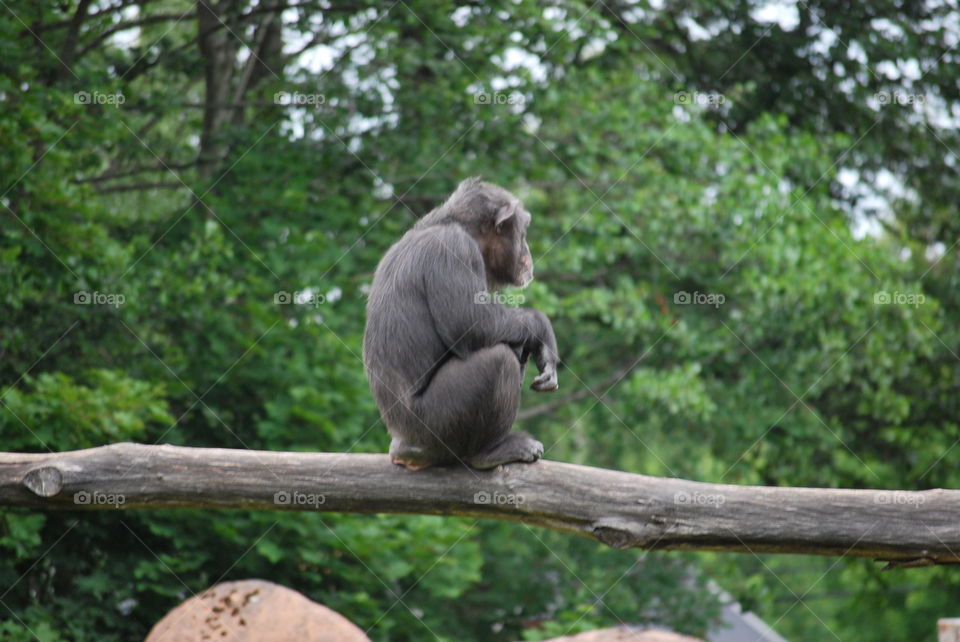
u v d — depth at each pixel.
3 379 12.30
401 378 6.86
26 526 10.75
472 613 16.48
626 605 16.20
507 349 6.70
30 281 11.69
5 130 11.14
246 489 6.55
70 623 11.40
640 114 15.76
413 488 6.55
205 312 12.98
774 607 22.17
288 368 13.11
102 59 14.67
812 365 15.31
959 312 17.80
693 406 15.13
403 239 7.43
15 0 12.54
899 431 16.86
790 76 18.36
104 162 14.46
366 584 13.03
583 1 16.00
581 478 6.39
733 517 6.16
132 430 11.14
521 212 7.77
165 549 12.46
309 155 14.84
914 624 24.59
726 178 15.29
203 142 15.33
